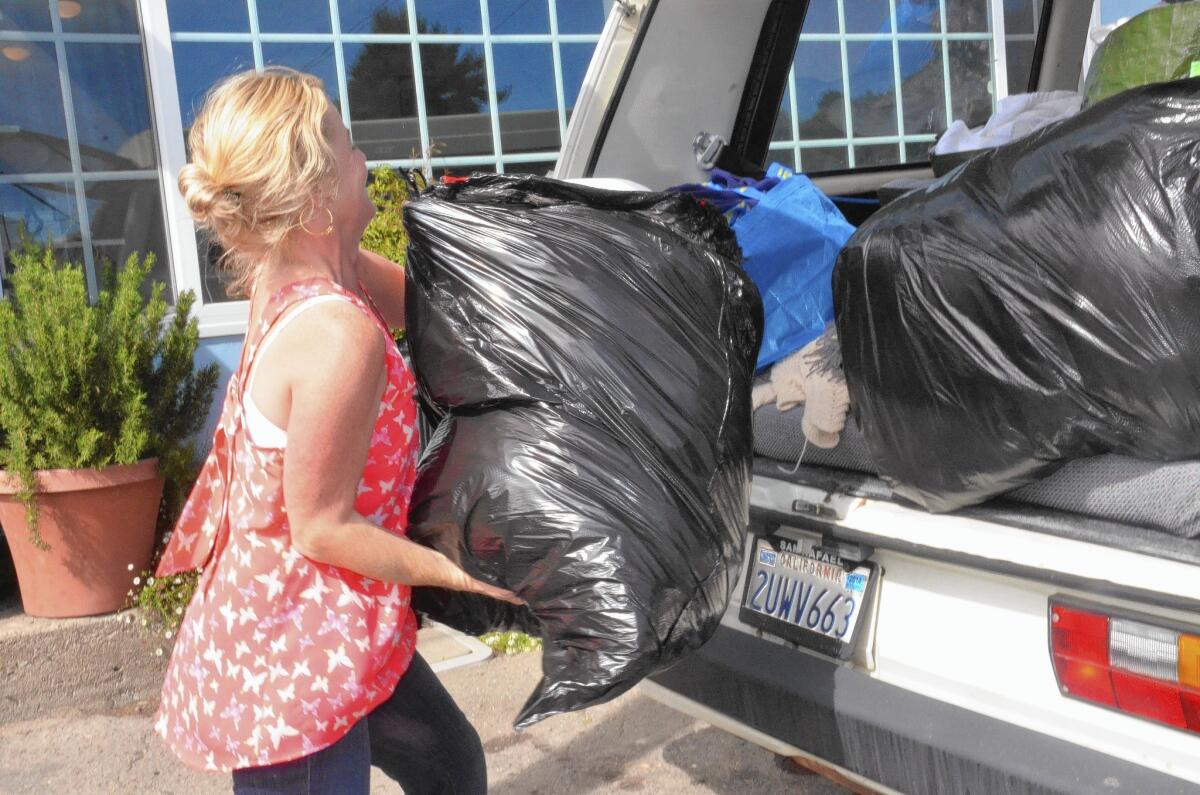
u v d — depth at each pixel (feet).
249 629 5.71
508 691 12.58
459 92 18.48
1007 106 9.75
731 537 6.61
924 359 6.61
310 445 5.42
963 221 6.39
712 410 6.57
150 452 13.25
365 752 6.10
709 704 8.20
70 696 12.80
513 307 6.53
